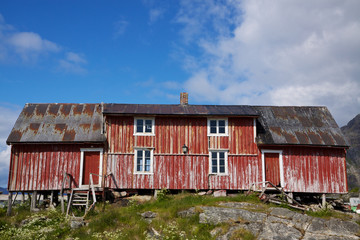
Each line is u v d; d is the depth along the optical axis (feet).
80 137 75.51
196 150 77.61
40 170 74.43
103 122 80.02
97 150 76.28
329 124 84.43
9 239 55.36
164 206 66.59
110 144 76.59
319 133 81.10
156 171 75.97
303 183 76.95
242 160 77.51
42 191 76.89
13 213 72.64
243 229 56.85
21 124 78.43
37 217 65.67
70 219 63.31
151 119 78.69
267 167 77.56
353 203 129.80
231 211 61.98
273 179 77.00
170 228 57.06
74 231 58.44
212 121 79.56
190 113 77.87
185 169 76.54
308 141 78.07
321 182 77.36
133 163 76.07
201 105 86.43
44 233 57.62
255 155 77.82
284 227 58.13
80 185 73.97
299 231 57.47
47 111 83.15
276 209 63.87
